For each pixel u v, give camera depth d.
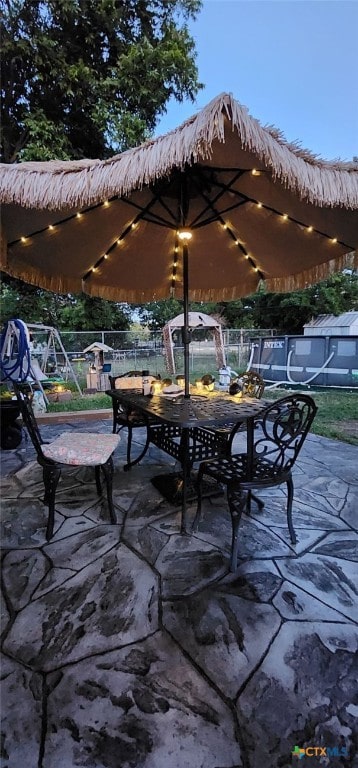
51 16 5.83
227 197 2.53
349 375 8.23
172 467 3.21
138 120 6.20
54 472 2.07
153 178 1.44
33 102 6.27
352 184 1.45
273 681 1.20
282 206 2.40
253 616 1.46
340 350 8.39
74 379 8.54
